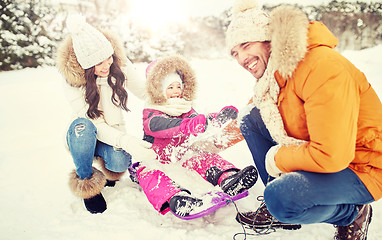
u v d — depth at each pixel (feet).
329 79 4.03
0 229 5.98
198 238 5.35
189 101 7.62
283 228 5.49
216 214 6.08
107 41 6.15
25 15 25.26
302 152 4.35
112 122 6.75
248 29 4.45
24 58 25.04
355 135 4.16
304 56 4.21
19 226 6.04
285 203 4.37
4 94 17.30
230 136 6.60
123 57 6.80
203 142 6.84
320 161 4.16
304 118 4.51
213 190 6.07
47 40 25.52
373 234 5.15
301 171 4.52
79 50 5.88
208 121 6.62
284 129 4.79
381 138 4.40
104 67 6.22
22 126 12.30
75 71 6.09
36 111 14.23
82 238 5.55
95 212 6.29
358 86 4.32
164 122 6.52
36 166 8.66
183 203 5.45
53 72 23.34
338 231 4.95
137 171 6.60
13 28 24.71
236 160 8.34
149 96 7.16
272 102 4.72
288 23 4.15
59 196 7.07
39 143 10.47
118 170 6.88
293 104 4.51
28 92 17.62
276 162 4.77
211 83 17.19
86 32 5.93
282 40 4.16
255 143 5.94
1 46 24.26
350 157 4.15
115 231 5.66
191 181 6.68
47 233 5.76
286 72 4.26
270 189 4.55
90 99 6.33
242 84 16.74
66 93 6.46
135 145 5.99
